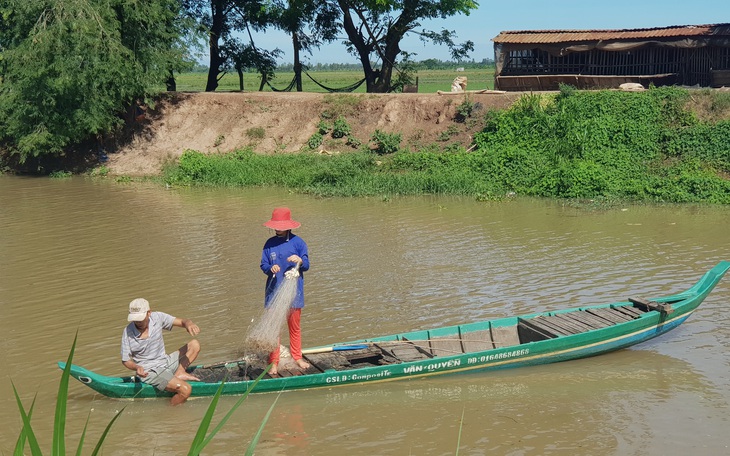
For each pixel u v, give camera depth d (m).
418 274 14.48
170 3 32.16
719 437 7.96
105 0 29.39
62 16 28.56
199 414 8.65
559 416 8.54
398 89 40.75
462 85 32.66
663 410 8.66
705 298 12.44
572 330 10.25
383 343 10.17
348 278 14.31
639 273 14.18
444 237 17.75
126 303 12.89
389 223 19.59
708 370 9.81
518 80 34.16
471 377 9.75
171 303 12.87
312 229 18.92
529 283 13.70
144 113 33.34
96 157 32.22
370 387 9.41
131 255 16.31
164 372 8.84
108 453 7.75
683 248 16.12
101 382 8.73
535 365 10.05
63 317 12.19
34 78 28.86
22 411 3.42
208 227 19.31
